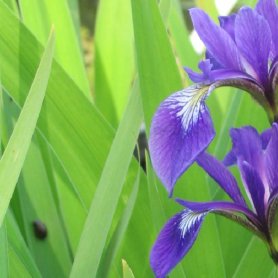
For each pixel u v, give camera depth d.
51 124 0.57
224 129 0.63
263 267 0.54
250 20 0.47
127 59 0.78
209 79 0.46
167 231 0.46
